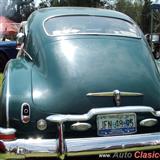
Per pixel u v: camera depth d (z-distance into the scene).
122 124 4.52
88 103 4.51
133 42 5.23
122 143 4.45
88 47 4.99
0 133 4.40
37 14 5.61
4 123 4.43
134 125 4.57
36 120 4.43
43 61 4.86
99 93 4.54
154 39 10.02
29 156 4.34
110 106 4.54
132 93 4.62
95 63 4.82
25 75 4.75
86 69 4.74
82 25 5.30
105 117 4.48
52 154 4.34
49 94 4.54
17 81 4.66
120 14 5.79
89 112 4.45
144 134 4.59
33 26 5.38
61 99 4.50
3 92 4.56
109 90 4.58
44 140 4.39
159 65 5.39
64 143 4.35
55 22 5.31
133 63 4.96
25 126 4.41
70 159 4.42
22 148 4.34
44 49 4.97
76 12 5.56
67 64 4.77
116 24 5.46
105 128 4.48
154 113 4.63
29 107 4.42
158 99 4.72
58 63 4.79
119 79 4.70
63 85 4.59
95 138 4.43
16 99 4.45
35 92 4.52
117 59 4.93
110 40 5.14
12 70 4.89
